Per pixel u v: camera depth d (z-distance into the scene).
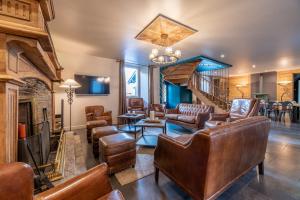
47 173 1.83
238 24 2.73
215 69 6.71
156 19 2.56
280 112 6.07
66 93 4.55
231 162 1.41
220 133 1.22
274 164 2.28
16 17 1.16
